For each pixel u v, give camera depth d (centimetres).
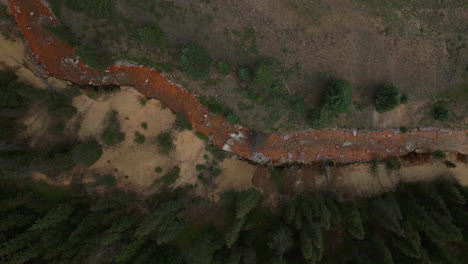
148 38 3978
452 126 4509
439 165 4609
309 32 4194
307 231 3766
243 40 4206
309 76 4322
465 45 4250
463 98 4372
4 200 3897
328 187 4566
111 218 3922
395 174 4600
